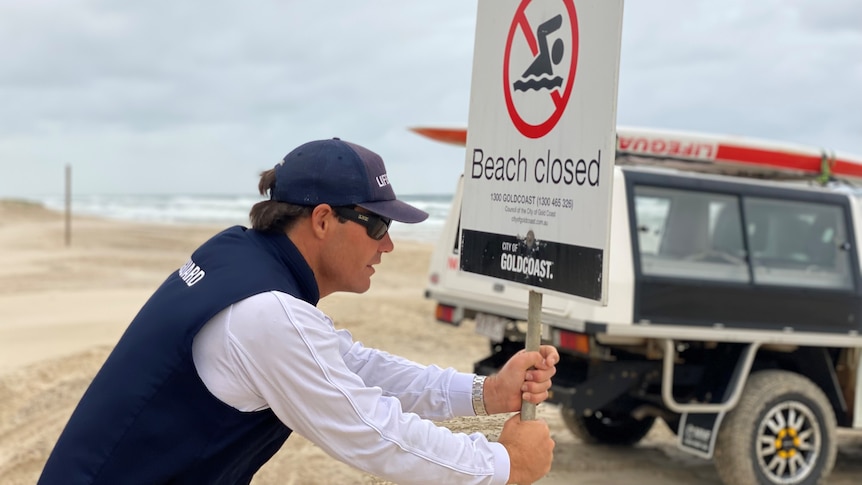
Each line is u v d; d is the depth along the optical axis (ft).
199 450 6.16
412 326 34.73
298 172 6.53
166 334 6.10
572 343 17.30
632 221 17.25
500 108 7.29
